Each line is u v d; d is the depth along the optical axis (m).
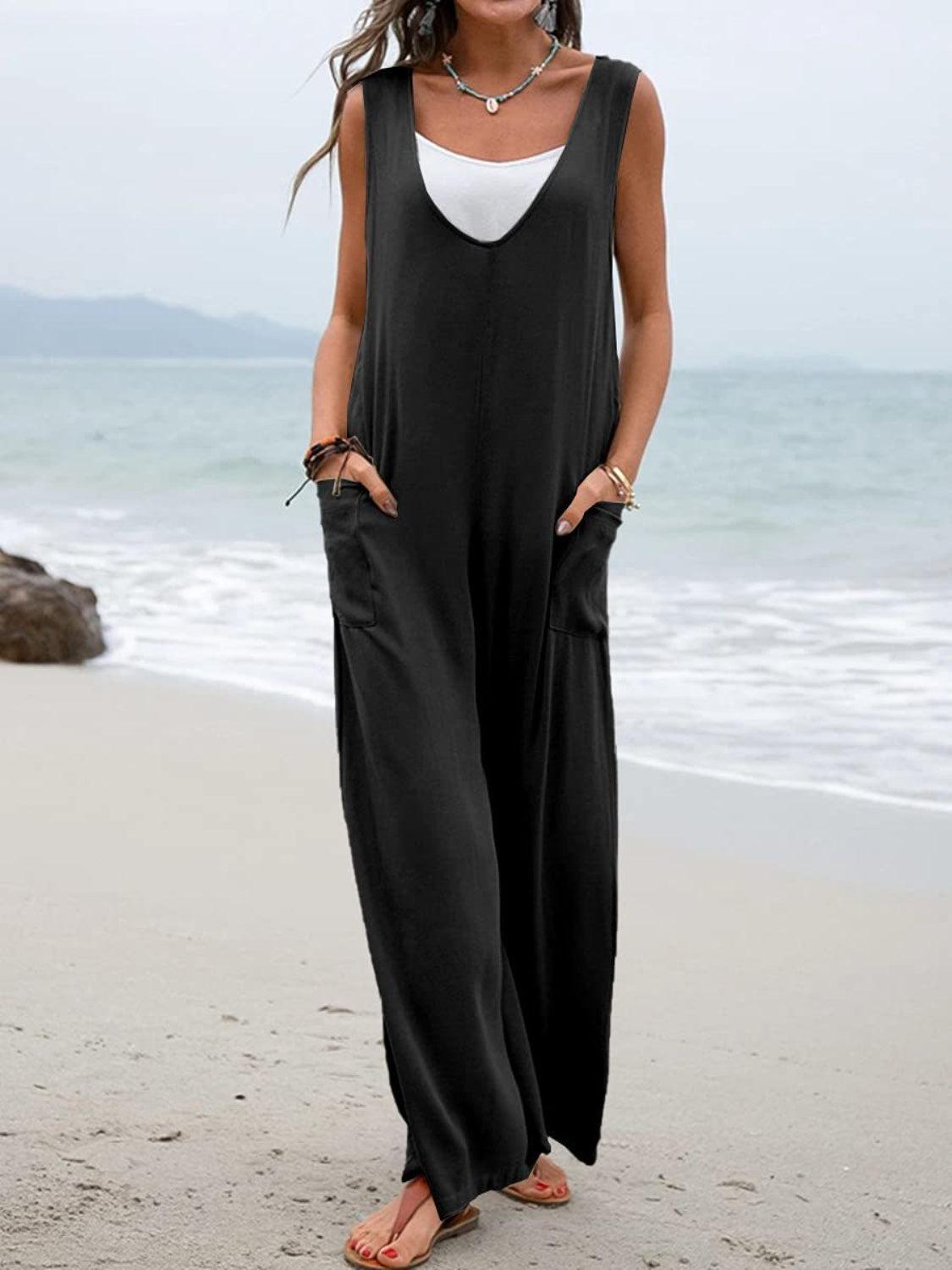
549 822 2.79
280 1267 2.51
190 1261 2.50
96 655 9.02
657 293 2.80
